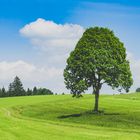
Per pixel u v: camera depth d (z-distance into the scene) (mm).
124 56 81688
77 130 48938
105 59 78375
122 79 79500
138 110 88438
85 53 80125
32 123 52625
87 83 80312
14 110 100438
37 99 141500
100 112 81438
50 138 36344
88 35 81688
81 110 93500
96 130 53562
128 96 138250
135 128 60719
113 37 81500
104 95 145875
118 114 78500
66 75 81438
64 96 154000
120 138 39125
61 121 72375
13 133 38188
